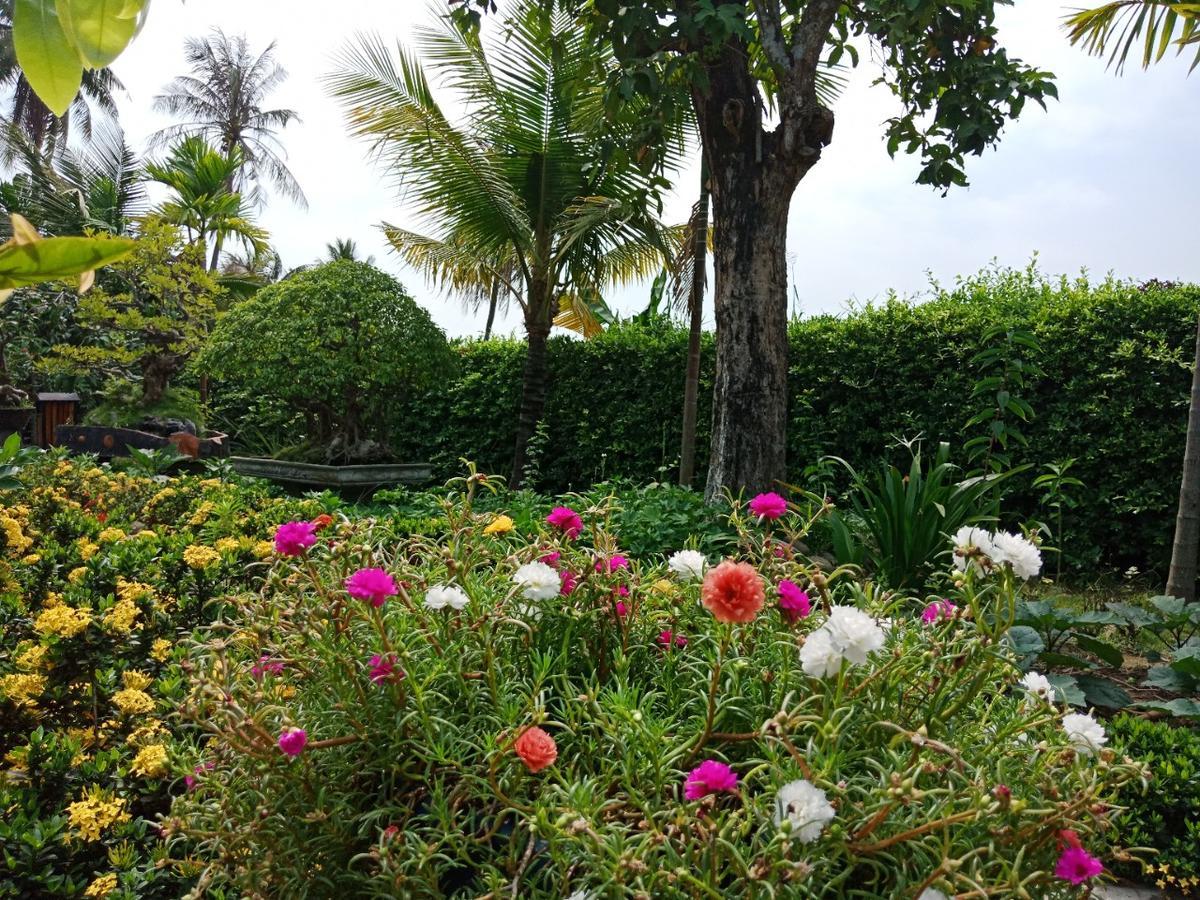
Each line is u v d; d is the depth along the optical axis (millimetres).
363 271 8242
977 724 1566
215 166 18359
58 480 5074
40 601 3049
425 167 8602
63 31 684
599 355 9133
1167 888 2430
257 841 1547
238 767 1612
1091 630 3965
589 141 8117
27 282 523
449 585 1742
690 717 1641
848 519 5035
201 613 2867
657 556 4496
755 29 6848
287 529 1714
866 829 1245
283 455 8352
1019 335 5551
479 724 1595
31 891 1704
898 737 1350
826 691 1430
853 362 7285
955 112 6062
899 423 7109
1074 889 1313
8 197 15094
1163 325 6102
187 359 12312
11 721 2281
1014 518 6594
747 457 5785
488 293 10219
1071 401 6395
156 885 1833
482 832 1516
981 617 1554
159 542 3412
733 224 5840
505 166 8758
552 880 1351
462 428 10078
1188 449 4637
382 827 1569
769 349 5805
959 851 1283
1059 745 1482
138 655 2568
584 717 1571
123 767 2004
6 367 14102
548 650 1732
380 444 8469
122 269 12094
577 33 8133
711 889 1162
